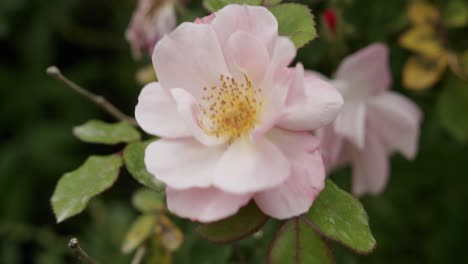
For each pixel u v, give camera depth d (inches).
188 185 12.2
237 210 12.1
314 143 12.6
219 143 12.9
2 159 25.8
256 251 16.8
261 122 13.0
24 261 26.8
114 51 27.3
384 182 18.3
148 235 16.7
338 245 17.6
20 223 24.4
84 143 26.0
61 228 26.0
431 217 20.8
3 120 26.3
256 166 12.4
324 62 18.3
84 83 26.4
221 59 13.1
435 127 19.8
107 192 25.2
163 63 13.1
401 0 18.2
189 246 17.5
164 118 13.0
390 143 18.1
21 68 26.7
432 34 18.2
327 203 13.0
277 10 13.7
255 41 12.8
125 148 14.2
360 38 18.5
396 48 19.0
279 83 12.6
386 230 20.6
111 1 25.5
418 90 19.5
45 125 26.1
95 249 20.7
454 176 20.5
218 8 13.9
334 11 17.3
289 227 13.0
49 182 26.0
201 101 13.2
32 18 25.7
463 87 18.5
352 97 17.6
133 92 25.9
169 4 17.6
